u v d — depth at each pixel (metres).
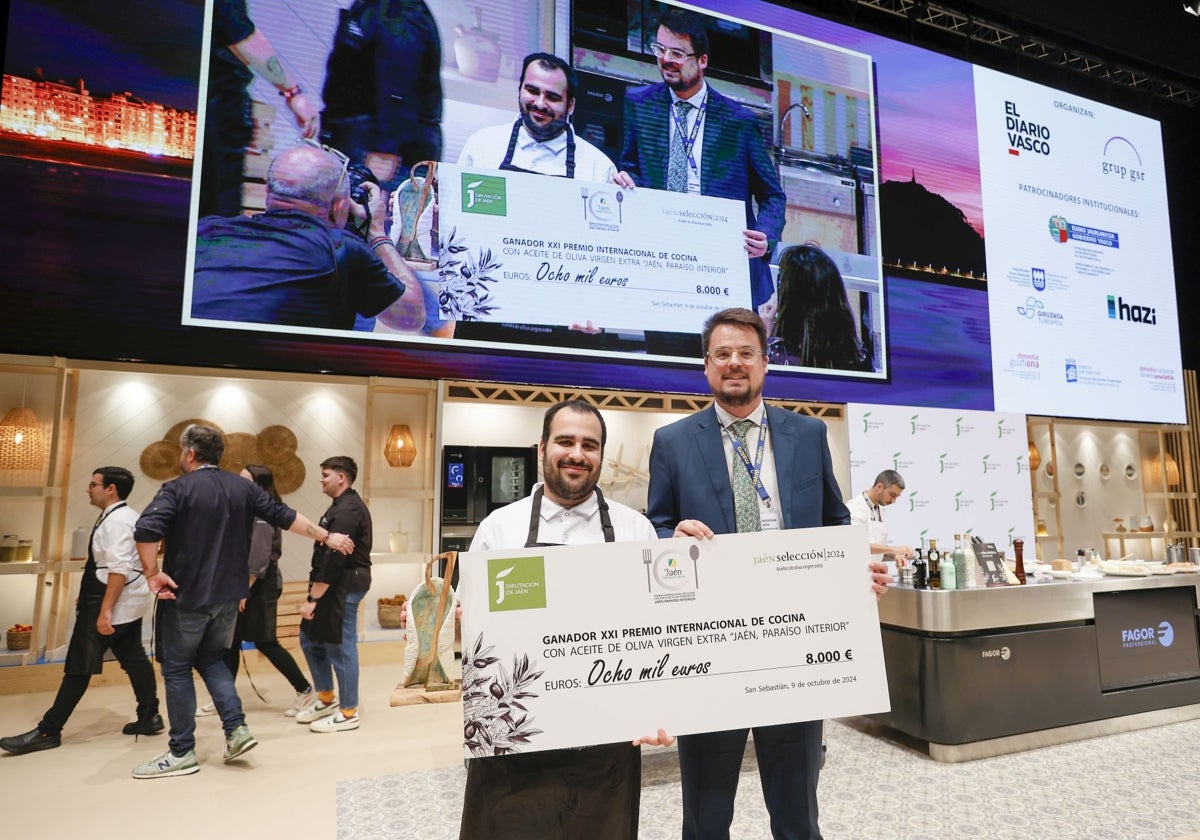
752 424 1.75
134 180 4.33
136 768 2.78
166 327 4.30
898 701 3.15
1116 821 2.35
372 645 4.74
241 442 4.84
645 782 2.72
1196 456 7.48
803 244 5.96
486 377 4.95
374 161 4.85
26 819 2.38
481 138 5.11
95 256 4.21
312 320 4.61
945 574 3.06
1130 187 7.56
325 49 4.81
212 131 4.51
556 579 1.32
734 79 5.91
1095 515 7.42
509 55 5.25
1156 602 3.56
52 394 4.40
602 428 1.43
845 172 6.21
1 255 4.04
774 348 5.73
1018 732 3.06
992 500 6.27
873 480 5.88
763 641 1.38
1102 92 8.19
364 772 2.85
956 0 6.75
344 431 5.14
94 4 4.34
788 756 1.55
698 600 1.37
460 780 2.76
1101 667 3.32
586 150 5.37
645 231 5.46
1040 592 3.19
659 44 5.69
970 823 2.34
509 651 1.28
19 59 4.17
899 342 6.19
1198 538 7.34
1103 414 6.95
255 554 3.57
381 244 4.81
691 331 5.50
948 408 6.26
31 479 4.24
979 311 6.53
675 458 1.75
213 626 2.88
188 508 2.79
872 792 2.61
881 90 6.47
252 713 3.72
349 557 3.49
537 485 1.48
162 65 4.45
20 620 4.31
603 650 1.31
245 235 4.52
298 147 4.68
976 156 6.78
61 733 3.25
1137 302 7.35
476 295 4.98
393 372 4.76
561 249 5.21
